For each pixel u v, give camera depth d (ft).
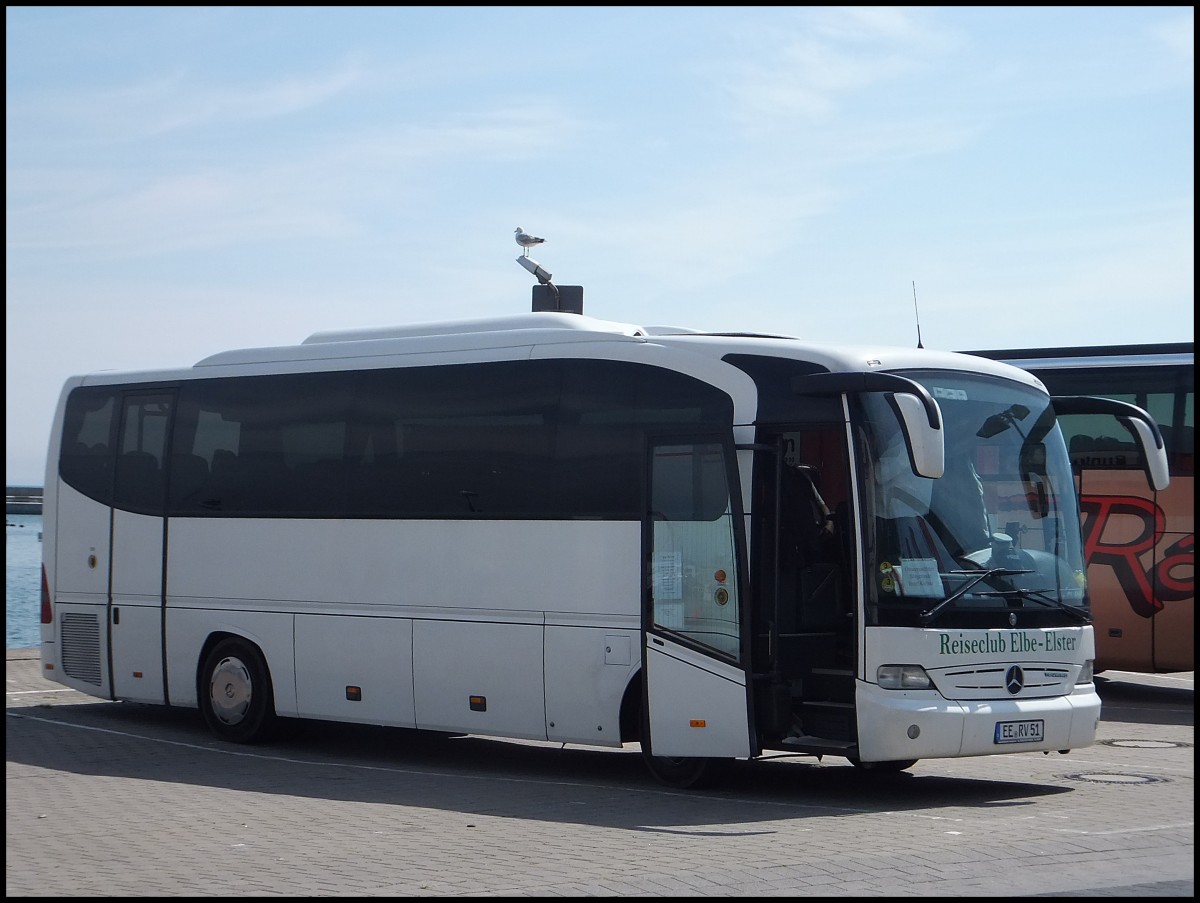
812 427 40.42
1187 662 65.77
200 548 53.93
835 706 39.83
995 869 29.78
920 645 39.19
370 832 35.53
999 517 41.86
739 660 40.32
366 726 59.82
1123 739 55.16
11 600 154.10
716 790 42.47
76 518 57.57
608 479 43.73
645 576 42.47
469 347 48.06
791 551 41.14
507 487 46.09
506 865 30.99
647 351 43.70
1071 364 69.41
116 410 57.11
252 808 39.47
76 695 69.10
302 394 51.98
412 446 48.73
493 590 46.06
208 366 55.16
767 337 45.44
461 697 46.75
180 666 54.34
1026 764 48.21
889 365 41.55
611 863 31.01
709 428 41.73
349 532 49.96
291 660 51.29
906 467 40.42
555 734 44.55
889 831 34.81
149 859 32.14
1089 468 68.23
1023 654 40.63
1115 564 67.26
